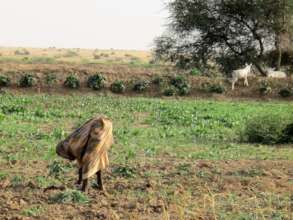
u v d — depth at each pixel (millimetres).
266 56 49562
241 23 48188
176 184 15008
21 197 13172
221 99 44312
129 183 15000
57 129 26281
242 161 19234
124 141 23672
